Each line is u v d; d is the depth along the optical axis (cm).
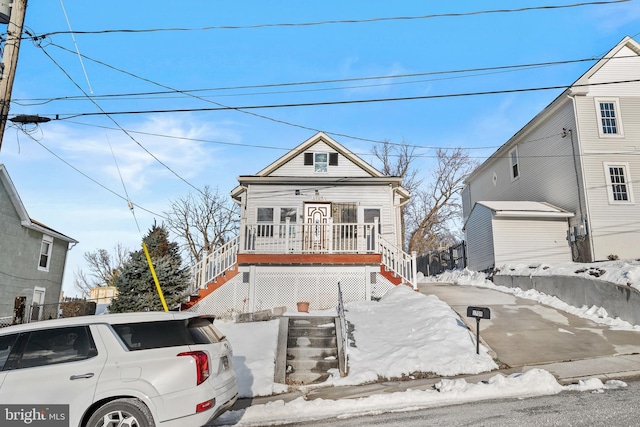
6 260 2117
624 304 1212
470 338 1022
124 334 500
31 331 496
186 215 4028
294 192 1983
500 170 2831
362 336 1067
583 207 1981
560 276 1514
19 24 923
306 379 900
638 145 2011
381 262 1507
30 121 1012
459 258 2867
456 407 643
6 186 2122
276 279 1504
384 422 589
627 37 2088
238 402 748
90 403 457
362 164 2058
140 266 1401
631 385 718
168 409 465
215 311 1462
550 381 728
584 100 2052
